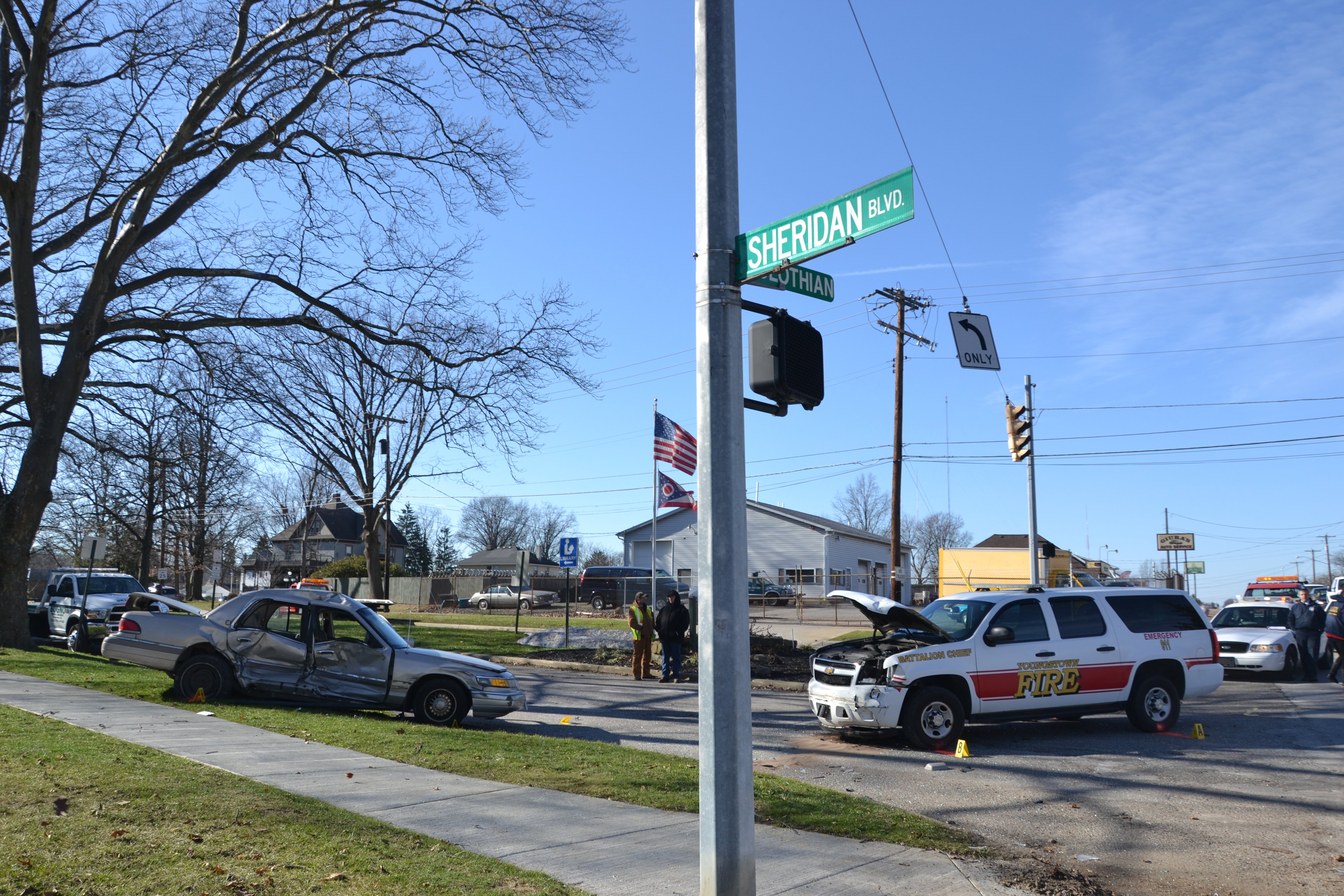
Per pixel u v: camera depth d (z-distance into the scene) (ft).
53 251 64.85
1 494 63.67
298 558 280.51
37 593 158.40
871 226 13.91
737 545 14.55
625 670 68.90
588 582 161.27
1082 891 18.97
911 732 35.35
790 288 16.24
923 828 22.95
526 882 16.88
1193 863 21.43
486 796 24.11
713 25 15.70
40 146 61.05
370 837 19.17
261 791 22.26
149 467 93.35
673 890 17.01
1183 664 40.24
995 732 40.06
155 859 16.53
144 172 64.95
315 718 36.06
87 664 54.13
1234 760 33.86
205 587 235.20
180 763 25.12
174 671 40.73
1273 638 61.82
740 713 14.17
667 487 86.53
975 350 68.95
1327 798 27.96
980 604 38.70
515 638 93.30
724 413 14.88
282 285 71.51
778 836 21.75
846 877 18.84
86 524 148.87
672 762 30.27
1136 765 32.94
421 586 209.67
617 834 20.92
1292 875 20.57
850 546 182.91
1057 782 30.09
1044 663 37.63
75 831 17.79
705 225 15.43
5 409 75.25
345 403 128.57
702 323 15.26
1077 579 104.78
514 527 396.78
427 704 38.99
